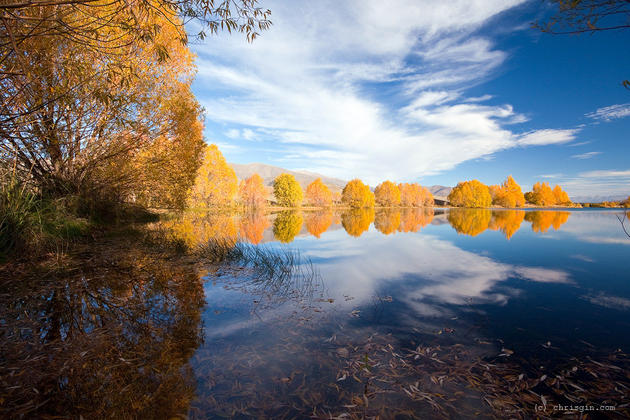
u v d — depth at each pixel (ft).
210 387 7.04
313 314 12.08
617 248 30.50
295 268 21.06
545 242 35.24
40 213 21.26
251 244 33.09
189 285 15.56
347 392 7.04
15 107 15.52
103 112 24.75
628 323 11.50
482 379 7.71
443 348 9.36
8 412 5.92
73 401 6.35
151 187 38.60
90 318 10.63
